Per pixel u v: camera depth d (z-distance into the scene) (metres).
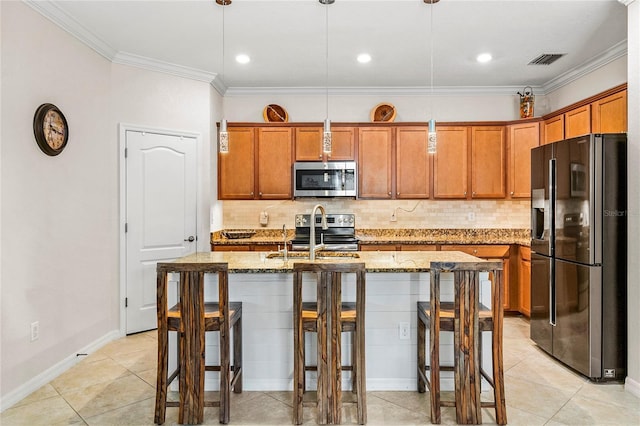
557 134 4.38
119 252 3.93
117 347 3.68
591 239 2.90
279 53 3.99
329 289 2.35
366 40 3.70
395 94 5.20
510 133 4.86
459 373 2.37
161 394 2.39
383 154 4.97
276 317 2.86
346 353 2.87
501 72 4.55
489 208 5.20
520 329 4.19
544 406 2.60
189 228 4.43
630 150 2.81
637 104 2.74
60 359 3.16
